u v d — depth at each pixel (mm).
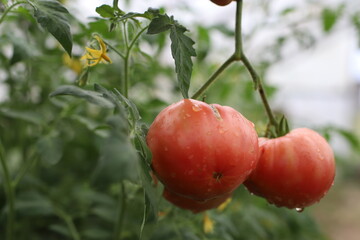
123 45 585
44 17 443
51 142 630
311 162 482
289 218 902
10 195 617
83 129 870
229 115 436
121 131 348
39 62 766
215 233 624
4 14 503
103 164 323
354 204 2514
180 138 417
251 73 503
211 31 979
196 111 427
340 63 3381
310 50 1167
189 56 433
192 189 431
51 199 742
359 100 3471
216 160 419
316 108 3443
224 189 437
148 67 704
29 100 825
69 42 446
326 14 1072
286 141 493
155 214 392
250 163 439
